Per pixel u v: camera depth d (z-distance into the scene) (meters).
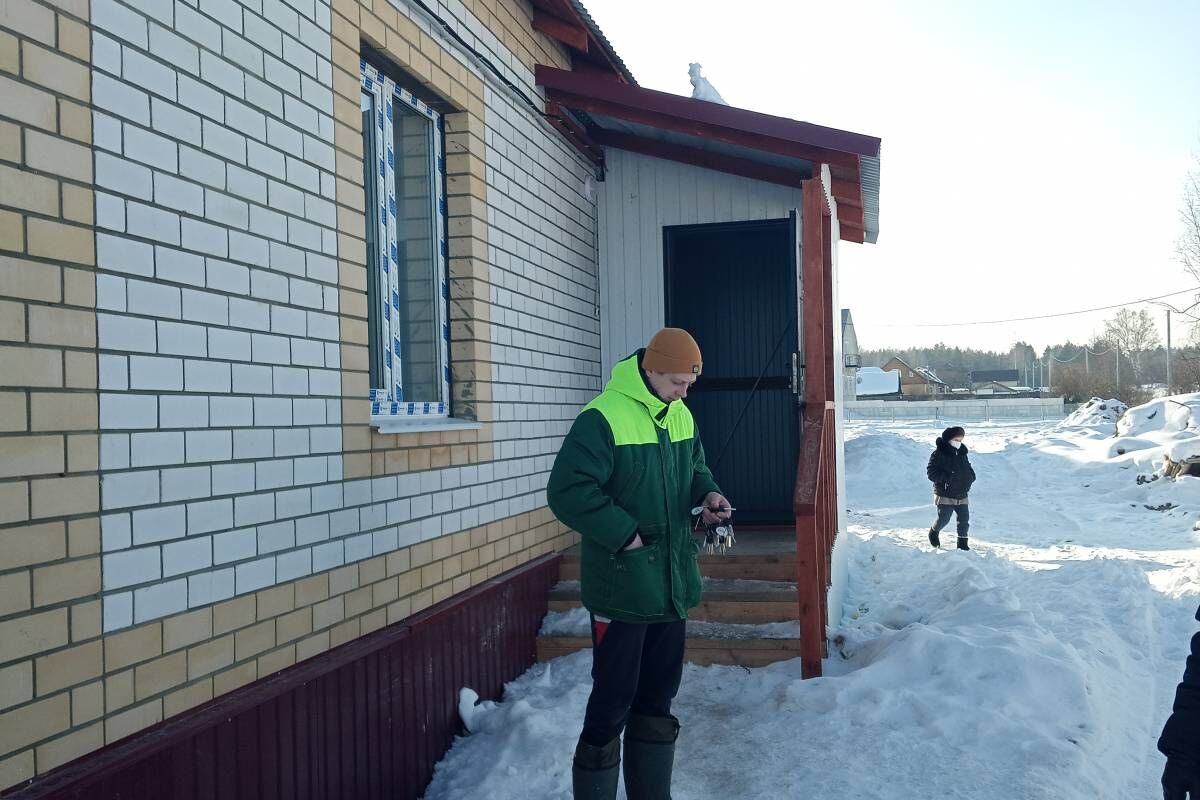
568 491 3.01
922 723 3.99
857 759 3.74
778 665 4.91
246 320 2.91
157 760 2.45
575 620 5.43
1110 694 4.66
